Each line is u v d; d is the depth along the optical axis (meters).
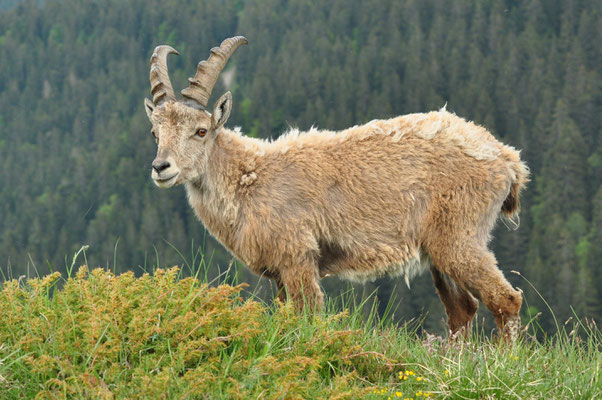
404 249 12.59
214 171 12.23
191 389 7.75
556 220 114.81
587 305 85.88
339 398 8.04
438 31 196.25
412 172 12.46
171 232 115.81
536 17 197.62
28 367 8.35
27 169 185.25
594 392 8.97
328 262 12.66
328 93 162.38
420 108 156.75
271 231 11.95
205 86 12.26
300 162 12.34
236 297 9.66
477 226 12.47
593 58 169.25
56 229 145.62
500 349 9.94
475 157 12.45
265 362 8.28
